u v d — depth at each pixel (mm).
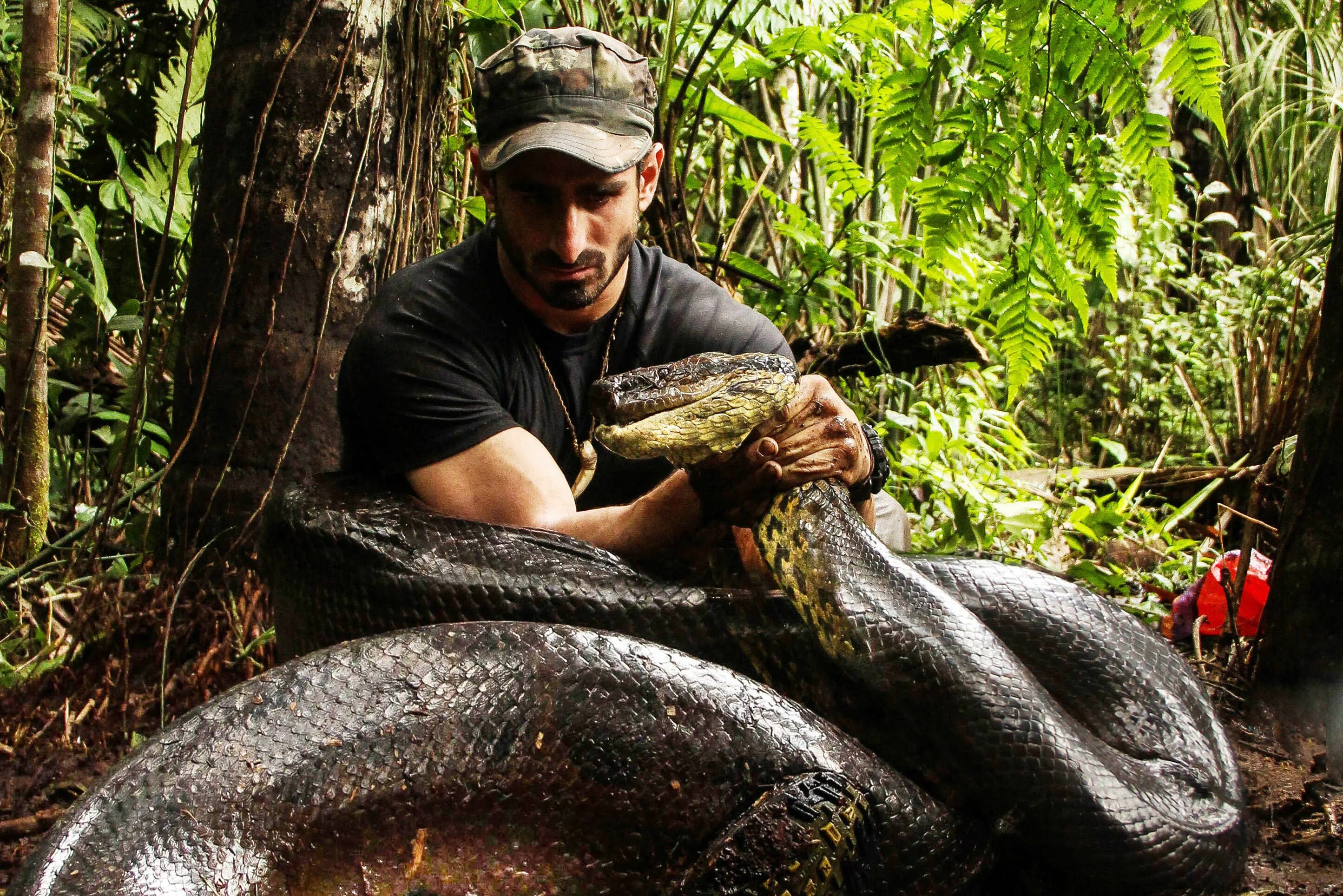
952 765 1143
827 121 2561
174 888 913
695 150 2715
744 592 1256
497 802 1081
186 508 1701
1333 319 1501
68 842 917
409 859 1060
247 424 1684
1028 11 1604
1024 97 1659
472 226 2418
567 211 1290
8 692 1448
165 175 1993
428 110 1792
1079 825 1104
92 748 1380
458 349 1356
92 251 1822
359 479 1403
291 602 1319
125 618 1553
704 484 1232
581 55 1299
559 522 1318
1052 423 3631
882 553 1202
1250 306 3252
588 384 1441
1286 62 4016
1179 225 3715
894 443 2367
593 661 1112
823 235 2451
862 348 2188
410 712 1066
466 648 1106
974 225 1770
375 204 1717
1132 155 1670
